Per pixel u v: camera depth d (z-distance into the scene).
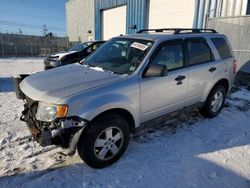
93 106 2.73
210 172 3.01
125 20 14.98
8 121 4.57
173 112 3.92
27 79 3.40
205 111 4.72
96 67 3.65
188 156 3.35
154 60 3.45
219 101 4.92
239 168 3.11
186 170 3.03
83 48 10.91
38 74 3.57
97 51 4.23
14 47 27.80
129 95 3.10
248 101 6.13
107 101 2.84
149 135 3.98
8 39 27.52
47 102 2.68
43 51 29.80
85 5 23.67
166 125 4.42
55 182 2.77
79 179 2.82
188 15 10.45
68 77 3.22
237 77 8.33
